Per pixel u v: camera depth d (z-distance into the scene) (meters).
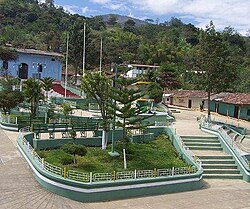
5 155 20.97
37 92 30.16
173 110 49.31
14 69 55.28
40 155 21.45
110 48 83.88
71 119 29.45
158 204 17.34
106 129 24.17
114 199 17.42
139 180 18.17
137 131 28.64
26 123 27.48
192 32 120.19
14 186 16.84
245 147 29.00
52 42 81.62
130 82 22.31
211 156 25.22
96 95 25.36
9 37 81.75
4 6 108.69
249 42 105.94
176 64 80.06
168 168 21.45
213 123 35.00
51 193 16.64
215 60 34.88
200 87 38.22
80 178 17.20
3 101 29.64
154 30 137.25
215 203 18.27
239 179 23.55
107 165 21.16
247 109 45.22
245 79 63.47
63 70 72.62
